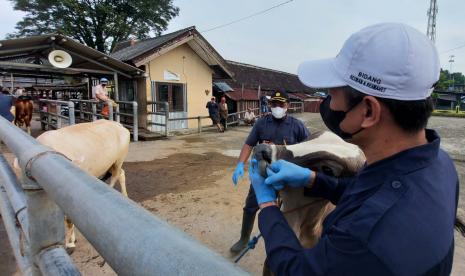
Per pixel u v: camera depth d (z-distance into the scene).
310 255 0.72
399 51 0.71
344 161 1.58
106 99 9.65
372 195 0.74
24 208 1.34
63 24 25.16
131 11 27.38
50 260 0.95
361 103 0.78
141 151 8.41
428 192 0.68
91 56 9.97
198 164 6.90
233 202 4.45
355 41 0.79
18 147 1.08
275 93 2.79
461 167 6.30
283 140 2.78
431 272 0.62
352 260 0.64
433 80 0.73
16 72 10.99
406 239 0.62
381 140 0.78
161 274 0.43
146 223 0.51
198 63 13.41
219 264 0.43
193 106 13.41
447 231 0.66
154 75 11.92
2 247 3.03
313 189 1.31
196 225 3.70
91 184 0.66
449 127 14.70
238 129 13.97
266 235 0.90
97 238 0.55
